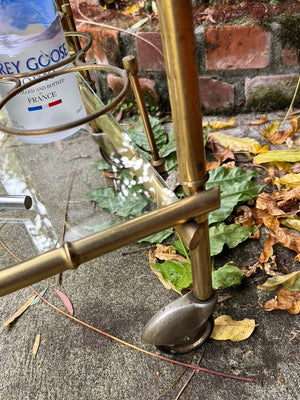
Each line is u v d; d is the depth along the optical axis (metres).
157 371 0.27
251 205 0.37
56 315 0.31
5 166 0.28
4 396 0.27
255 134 0.47
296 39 0.44
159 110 0.52
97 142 0.27
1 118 0.27
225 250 0.34
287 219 0.35
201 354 0.27
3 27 0.23
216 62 0.47
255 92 0.49
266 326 0.28
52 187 0.27
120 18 0.51
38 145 0.28
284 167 0.41
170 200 0.22
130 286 0.32
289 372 0.26
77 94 0.27
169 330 0.26
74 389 0.27
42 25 0.23
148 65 0.49
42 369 0.28
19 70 0.24
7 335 0.31
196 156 0.20
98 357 0.28
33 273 0.19
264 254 0.33
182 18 0.16
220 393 0.25
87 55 0.52
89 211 0.25
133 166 0.26
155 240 0.34
